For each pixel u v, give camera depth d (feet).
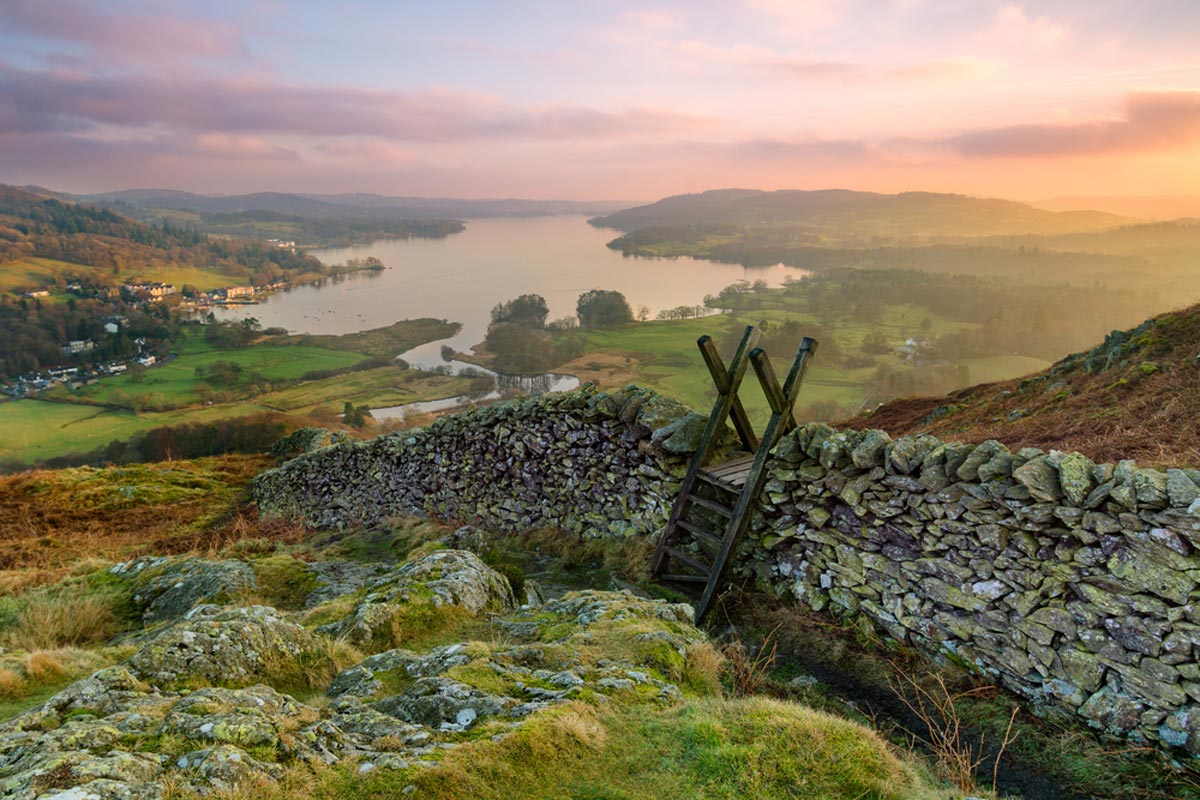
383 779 13.28
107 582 43.88
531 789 14.05
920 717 22.82
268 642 22.15
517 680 19.92
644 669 21.16
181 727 14.66
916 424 74.84
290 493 86.99
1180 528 18.85
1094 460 32.27
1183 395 39.42
